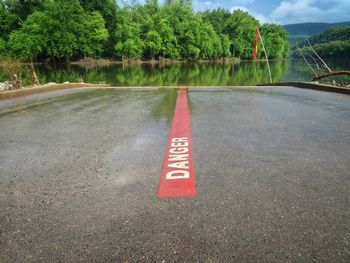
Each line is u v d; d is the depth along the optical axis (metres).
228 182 2.63
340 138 3.96
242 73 40.19
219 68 51.97
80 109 6.65
